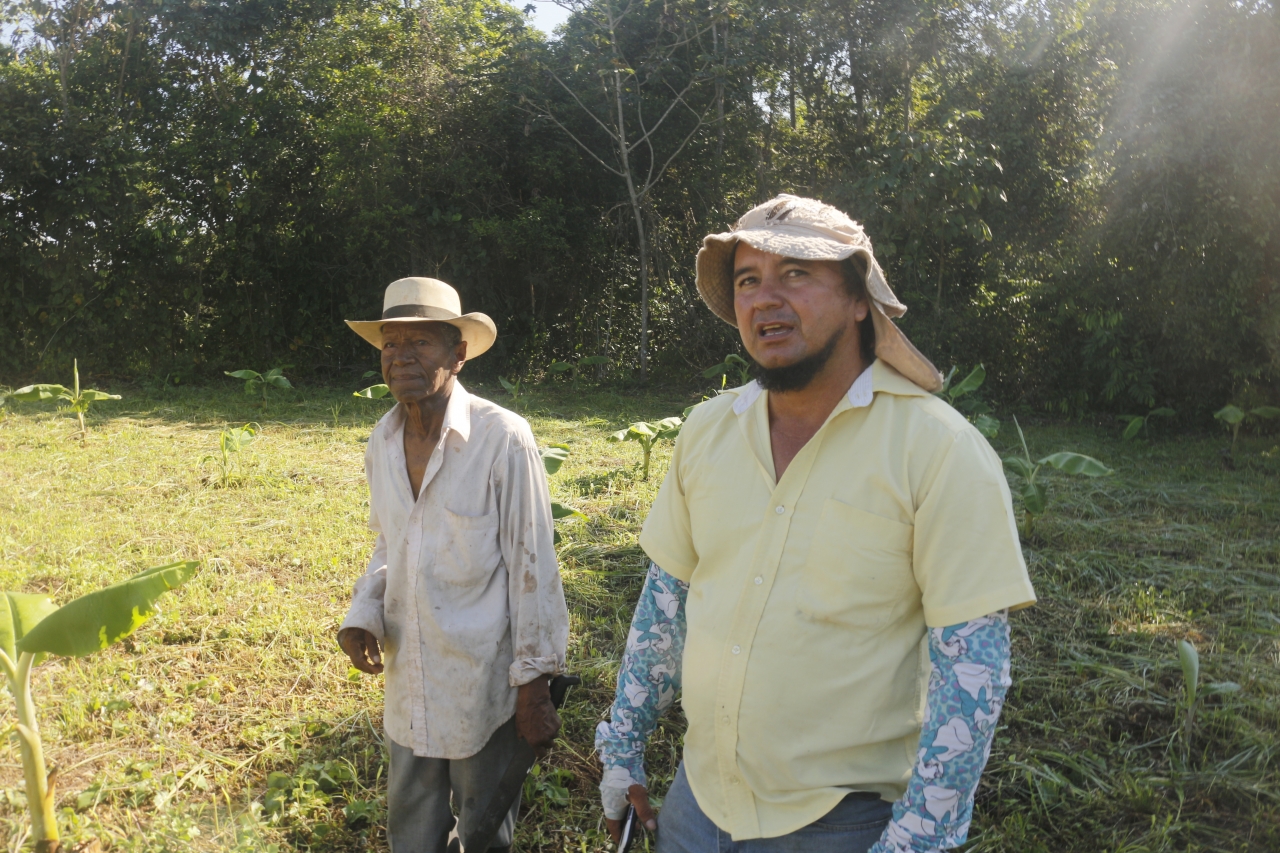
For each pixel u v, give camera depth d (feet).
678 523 5.80
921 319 40.52
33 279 43.62
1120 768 10.53
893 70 42.57
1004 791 10.13
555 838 9.22
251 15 45.16
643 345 45.75
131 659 12.74
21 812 9.37
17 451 26.21
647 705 5.97
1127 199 36.27
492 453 7.23
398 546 7.28
